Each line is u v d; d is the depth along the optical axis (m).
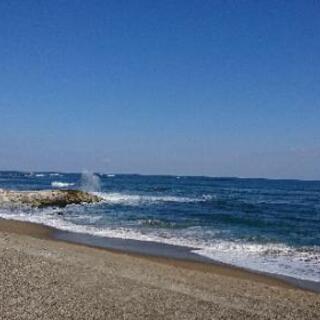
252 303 11.84
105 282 12.44
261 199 64.00
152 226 29.91
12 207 44.44
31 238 21.69
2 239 19.70
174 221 32.91
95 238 24.48
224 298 12.09
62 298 10.67
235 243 23.31
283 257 19.80
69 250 18.39
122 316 9.81
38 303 10.20
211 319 10.05
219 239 24.59
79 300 10.62
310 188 117.50
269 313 11.01
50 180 126.88
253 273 16.84
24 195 48.03
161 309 10.47
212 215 37.75
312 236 26.59
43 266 13.66
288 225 31.75
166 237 25.00
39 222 31.75
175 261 18.62
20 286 11.37
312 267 17.91
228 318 10.21
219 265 18.08
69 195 50.25
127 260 17.20
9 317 9.24
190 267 17.52
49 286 11.55
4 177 154.00
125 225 30.33
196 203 52.38
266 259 19.33
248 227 30.22
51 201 48.25
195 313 10.37
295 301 12.56
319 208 47.66
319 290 14.72
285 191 95.00
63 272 13.14
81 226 29.61
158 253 20.33
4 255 14.80
